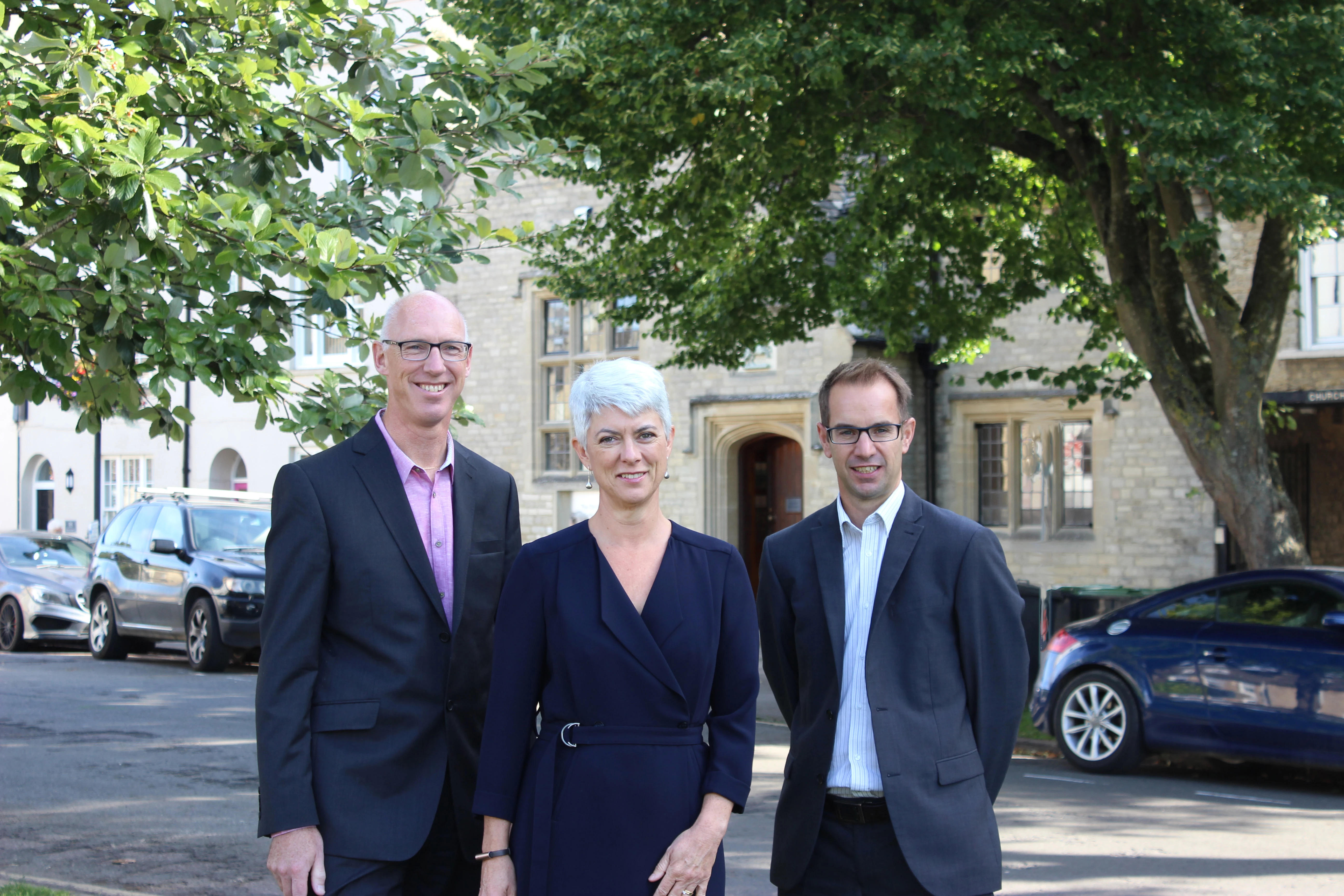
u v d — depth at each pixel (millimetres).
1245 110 8945
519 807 2959
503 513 3549
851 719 3211
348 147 5023
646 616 2961
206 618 13602
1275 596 8297
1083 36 9406
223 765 8508
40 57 4684
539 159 5402
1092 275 12500
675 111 9859
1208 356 10688
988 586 3262
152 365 4570
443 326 3402
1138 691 8602
